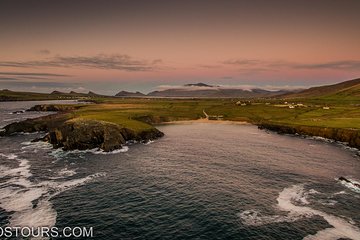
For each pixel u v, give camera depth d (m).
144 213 45.16
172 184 58.00
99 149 88.81
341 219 43.31
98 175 63.59
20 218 43.22
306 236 38.59
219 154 84.75
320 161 77.00
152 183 58.53
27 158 78.62
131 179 60.97
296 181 60.25
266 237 38.38
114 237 38.34
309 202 49.44
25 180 60.12
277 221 42.66
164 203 48.88
